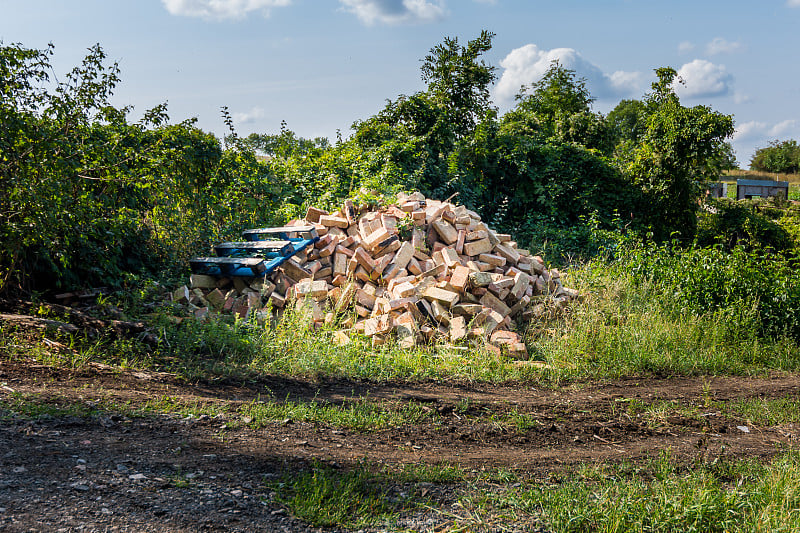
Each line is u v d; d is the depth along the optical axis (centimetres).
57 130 693
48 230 674
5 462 335
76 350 599
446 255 926
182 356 654
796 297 1039
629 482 413
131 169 840
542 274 1028
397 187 1349
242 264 870
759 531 347
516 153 1948
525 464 447
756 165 8875
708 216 2311
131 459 368
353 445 455
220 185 1194
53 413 423
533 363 767
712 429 574
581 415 594
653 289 1092
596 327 876
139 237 961
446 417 550
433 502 366
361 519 335
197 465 374
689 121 1923
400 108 1928
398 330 791
